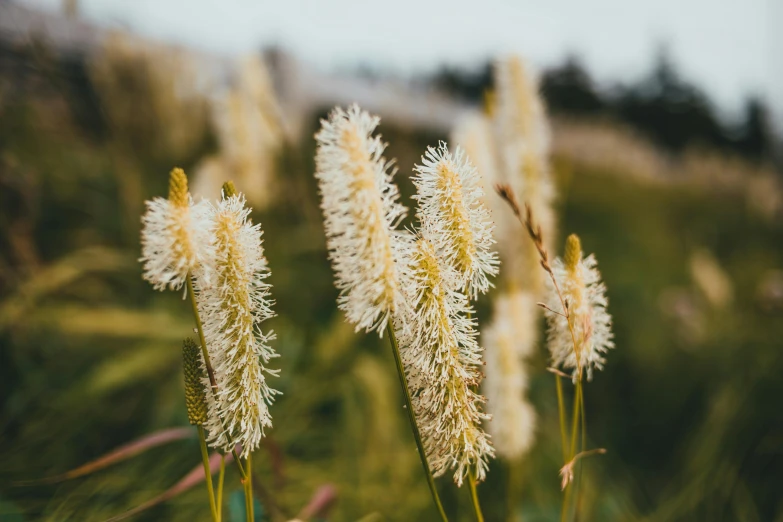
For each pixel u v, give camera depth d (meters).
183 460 3.02
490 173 3.39
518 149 3.65
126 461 2.95
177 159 6.27
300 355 4.23
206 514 2.66
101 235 5.02
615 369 5.87
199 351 1.44
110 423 3.24
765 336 5.59
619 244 8.63
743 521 3.67
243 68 5.25
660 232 9.62
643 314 6.59
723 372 5.34
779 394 4.62
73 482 2.70
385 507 3.23
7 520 2.29
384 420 3.60
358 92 10.42
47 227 4.91
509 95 3.71
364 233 1.28
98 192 5.41
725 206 13.25
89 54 6.09
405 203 5.67
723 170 14.44
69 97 6.02
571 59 24.67
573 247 1.73
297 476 3.13
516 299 2.85
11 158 4.40
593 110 24.83
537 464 3.76
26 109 5.33
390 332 1.36
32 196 4.35
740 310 6.70
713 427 4.39
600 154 13.46
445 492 3.42
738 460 4.12
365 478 3.38
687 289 7.60
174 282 1.34
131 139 6.11
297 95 7.81
